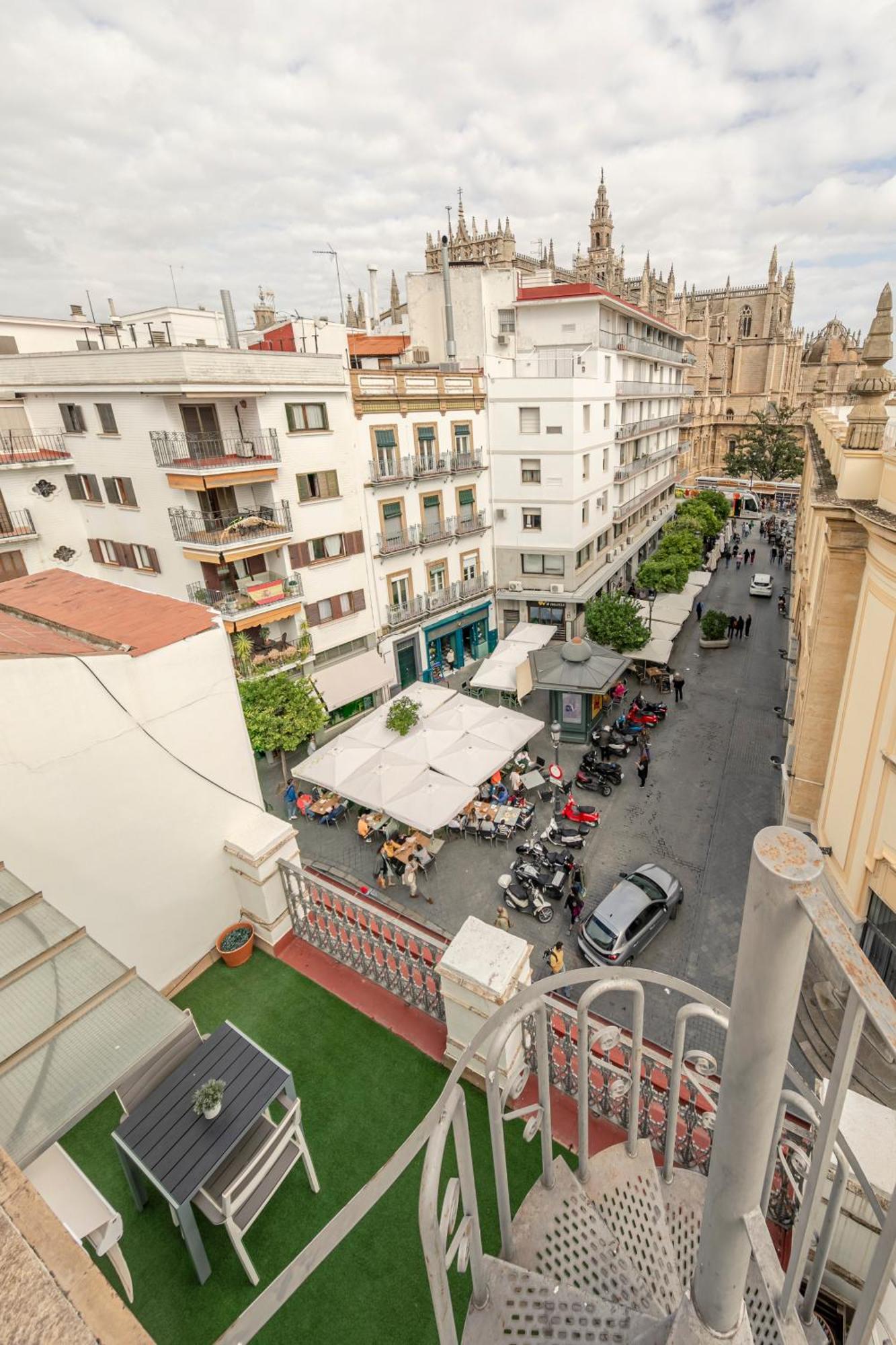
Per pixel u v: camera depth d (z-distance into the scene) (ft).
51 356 73.46
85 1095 13.29
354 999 29.04
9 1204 6.30
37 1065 13.89
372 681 86.58
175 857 29.89
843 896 36.86
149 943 29.27
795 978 4.83
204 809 30.89
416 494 92.32
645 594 124.77
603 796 67.31
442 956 23.97
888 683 31.89
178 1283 19.85
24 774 24.68
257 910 31.94
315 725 69.26
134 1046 14.29
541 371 112.78
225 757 31.60
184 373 64.03
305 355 73.61
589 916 47.44
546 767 72.49
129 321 119.24
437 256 234.38
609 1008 42.70
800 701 54.24
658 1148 21.20
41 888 25.62
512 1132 22.66
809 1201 5.94
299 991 29.81
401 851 56.59
